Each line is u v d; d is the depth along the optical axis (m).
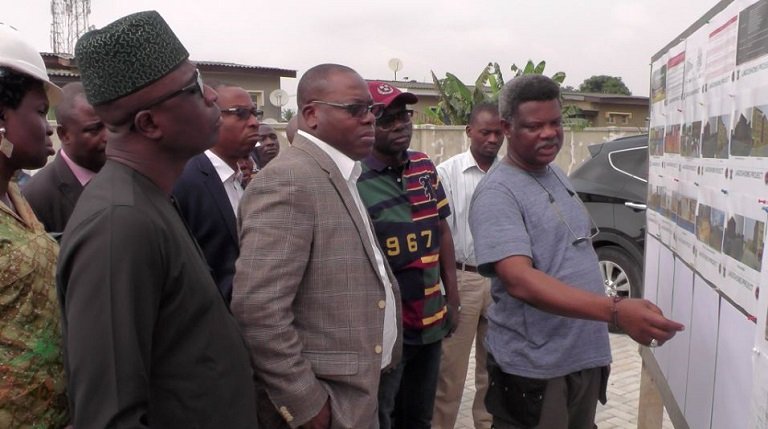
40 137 1.63
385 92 2.88
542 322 2.23
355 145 2.25
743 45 1.79
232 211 2.73
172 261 1.42
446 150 12.00
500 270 2.14
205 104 1.54
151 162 1.50
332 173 2.11
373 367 2.10
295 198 2.00
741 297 1.79
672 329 1.80
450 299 3.41
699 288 2.21
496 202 2.23
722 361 1.94
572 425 2.41
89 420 1.29
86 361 1.29
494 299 2.41
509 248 2.13
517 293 2.10
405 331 2.94
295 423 1.96
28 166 1.65
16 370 1.45
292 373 1.93
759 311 1.60
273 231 1.96
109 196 1.39
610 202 5.82
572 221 2.31
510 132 2.31
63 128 2.84
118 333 1.30
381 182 2.96
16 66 1.55
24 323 1.47
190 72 1.50
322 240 2.04
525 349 2.26
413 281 2.94
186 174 2.70
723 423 1.94
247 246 1.98
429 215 3.05
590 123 23.84
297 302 2.07
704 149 2.16
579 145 12.75
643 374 3.07
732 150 1.87
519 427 2.32
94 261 1.32
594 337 2.28
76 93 2.84
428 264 3.00
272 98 13.91
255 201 2.01
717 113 2.01
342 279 2.06
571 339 2.22
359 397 2.07
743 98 1.78
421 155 3.23
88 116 2.80
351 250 2.08
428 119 16.36
